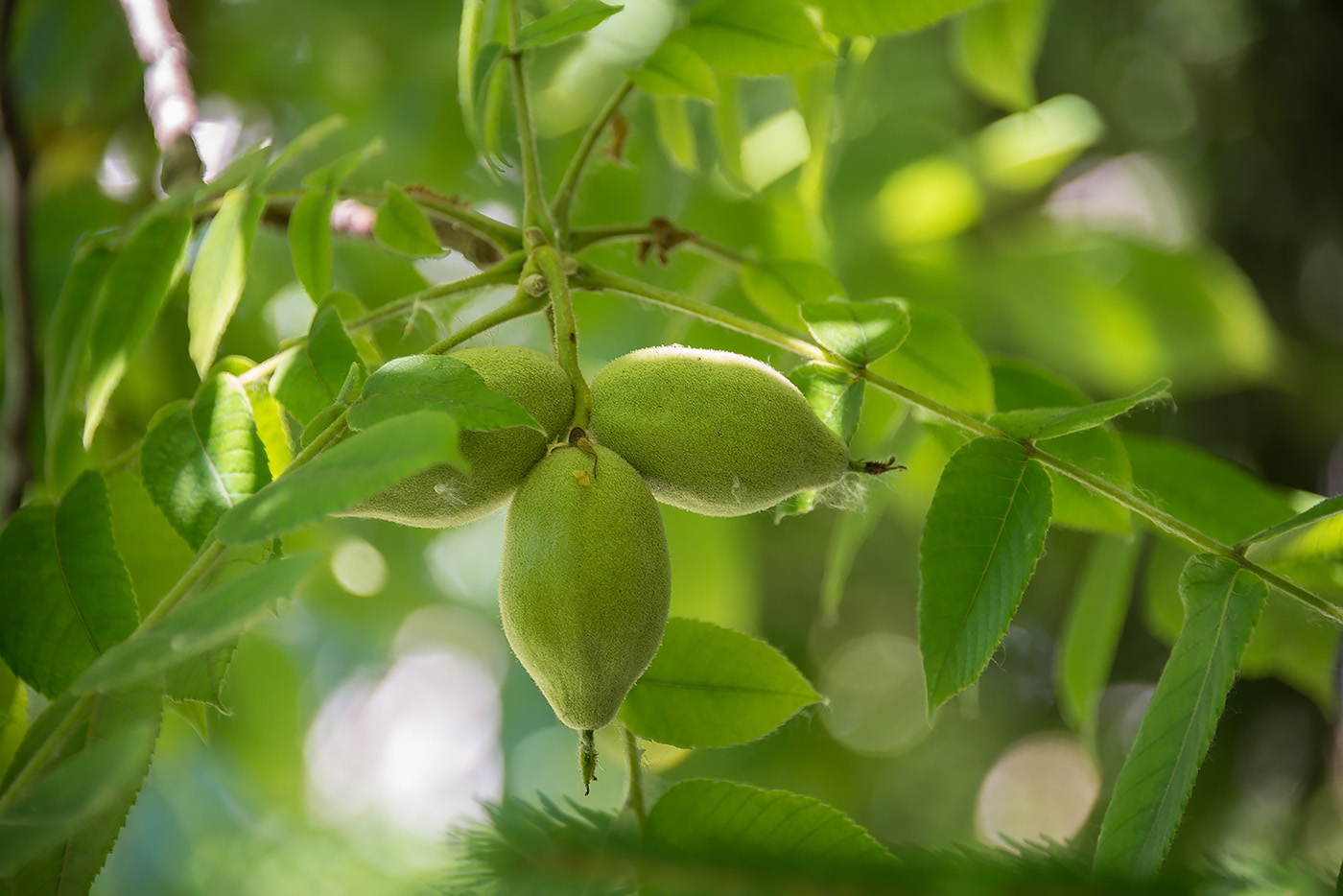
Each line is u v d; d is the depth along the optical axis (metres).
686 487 0.69
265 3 1.00
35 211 0.91
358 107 1.04
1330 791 1.15
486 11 0.76
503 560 0.67
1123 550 0.80
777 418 0.69
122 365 0.74
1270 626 0.82
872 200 0.99
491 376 0.68
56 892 0.64
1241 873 0.59
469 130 0.73
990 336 1.09
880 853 0.66
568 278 0.73
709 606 0.89
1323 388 1.22
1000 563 0.69
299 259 0.76
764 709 0.71
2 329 0.85
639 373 0.69
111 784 0.60
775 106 1.13
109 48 0.96
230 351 0.92
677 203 0.91
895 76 1.15
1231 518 0.80
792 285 0.81
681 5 0.90
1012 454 0.69
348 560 1.07
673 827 0.67
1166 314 0.92
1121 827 0.66
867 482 0.79
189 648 0.61
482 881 0.63
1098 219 1.17
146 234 0.75
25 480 0.80
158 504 0.71
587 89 0.90
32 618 0.69
